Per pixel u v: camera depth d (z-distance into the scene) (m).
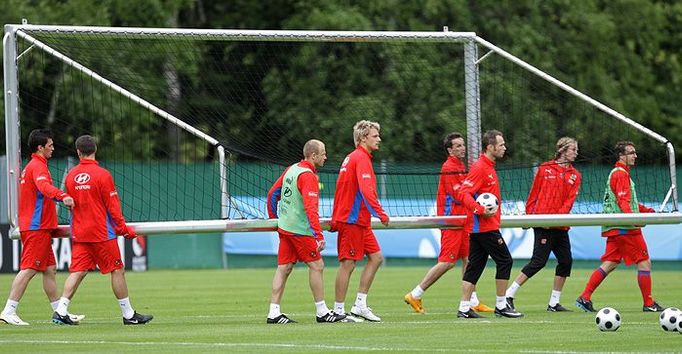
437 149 88.88
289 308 52.50
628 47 124.38
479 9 115.50
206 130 92.31
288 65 92.44
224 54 94.81
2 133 99.50
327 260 92.12
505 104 94.62
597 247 87.00
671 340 35.66
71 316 44.22
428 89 91.12
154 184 85.06
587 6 120.94
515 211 58.97
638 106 121.94
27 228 43.81
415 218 46.84
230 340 36.41
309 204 41.91
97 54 89.38
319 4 112.81
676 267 85.44
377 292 62.31
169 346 34.62
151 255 89.88
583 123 96.62
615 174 49.16
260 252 91.81
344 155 88.25
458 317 45.31
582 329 39.41
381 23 112.12
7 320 43.41
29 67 82.94
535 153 88.56
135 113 90.25
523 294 60.38
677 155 125.62
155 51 92.31
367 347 34.03
